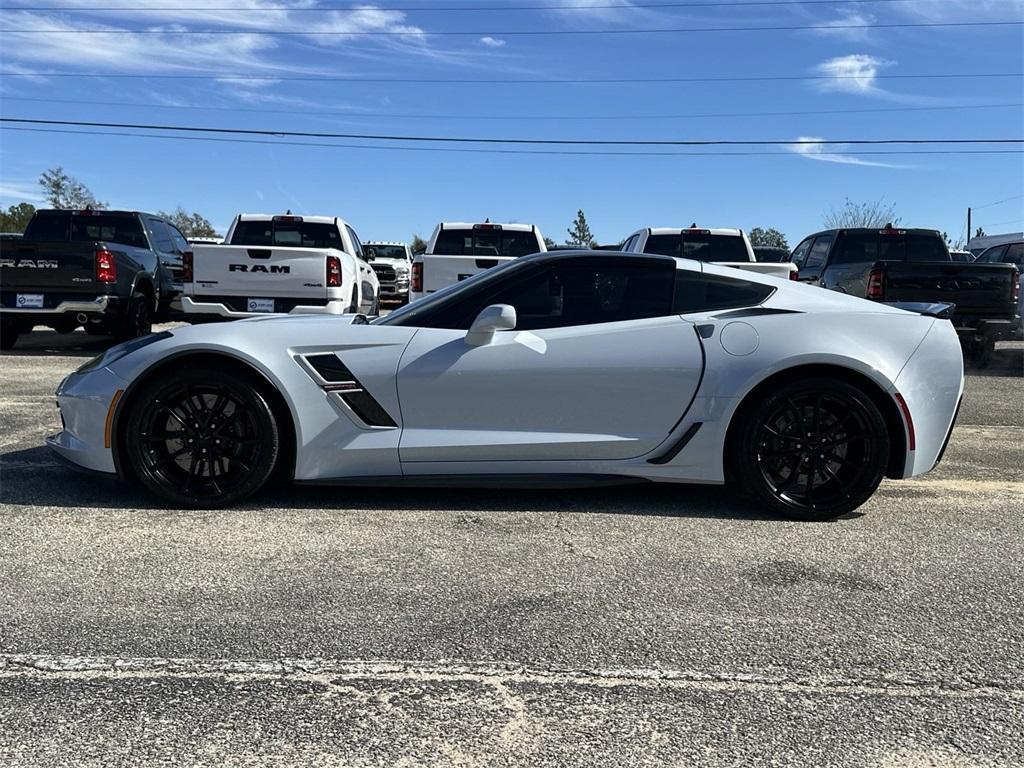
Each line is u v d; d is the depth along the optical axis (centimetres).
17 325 1065
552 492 452
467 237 1150
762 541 378
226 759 210
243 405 400
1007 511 430
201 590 312
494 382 400
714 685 248
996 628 289
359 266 1141
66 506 409
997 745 219
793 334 404
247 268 961
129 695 239
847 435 406
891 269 935
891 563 352
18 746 213
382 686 246
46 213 1156
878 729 226
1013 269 940
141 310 1066
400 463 403
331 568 337
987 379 941
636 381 402
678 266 426
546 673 254
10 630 278
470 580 326
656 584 325
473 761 210
